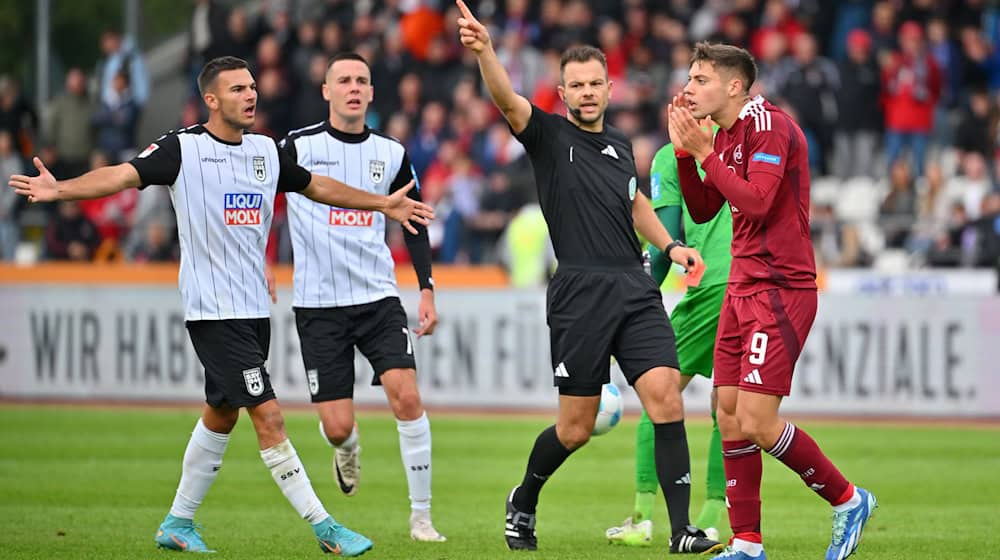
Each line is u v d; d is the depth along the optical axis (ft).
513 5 235.40
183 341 184.34
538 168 80.53
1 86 221.46
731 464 74.49
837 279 186.80
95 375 187.32
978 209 203.51
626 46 229.66
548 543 86.02
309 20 245.45
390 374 88.63
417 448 87.97
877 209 207.51
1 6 255.50
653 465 86.28
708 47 74.23
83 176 73.97
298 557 78.33
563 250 80.33
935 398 168.66
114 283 191.01
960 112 221.66
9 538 85.81
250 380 77.82
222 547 82.64
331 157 91.04
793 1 236.02
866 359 169.89
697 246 90.02
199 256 78.43
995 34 240.73
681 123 71.00
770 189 70.33
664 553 80.28
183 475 81.76
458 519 97.96
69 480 114.83
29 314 189.67
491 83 76.69
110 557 78.28
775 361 71.67
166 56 264.93
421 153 217.77
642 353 78.69
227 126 78.84
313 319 90.22
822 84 214.07
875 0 237.04
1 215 212.02
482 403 177.06
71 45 263.29
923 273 184.24
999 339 167.73
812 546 85.05
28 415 168.25
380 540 87.04
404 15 241.35
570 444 80.43
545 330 175.22
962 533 90.53
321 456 134.31
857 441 145.89
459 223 201.46
